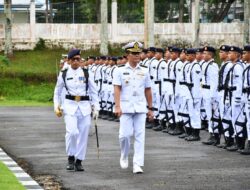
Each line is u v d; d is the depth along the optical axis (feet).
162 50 84.84
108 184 46.03
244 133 63.26
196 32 180.14
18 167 54.39
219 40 194.90
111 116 102.68
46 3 197.26
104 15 177.27
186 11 208.54
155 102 85.20
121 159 53.21
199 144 69.82
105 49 177.99
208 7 207.62
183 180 47.37
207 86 71.41
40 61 179.73
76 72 51.83
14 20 212.84
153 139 74.49
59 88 52.34
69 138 51.85
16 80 160.56
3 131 84.12
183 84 75.72
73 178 48.80
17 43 189.37
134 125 51.57
